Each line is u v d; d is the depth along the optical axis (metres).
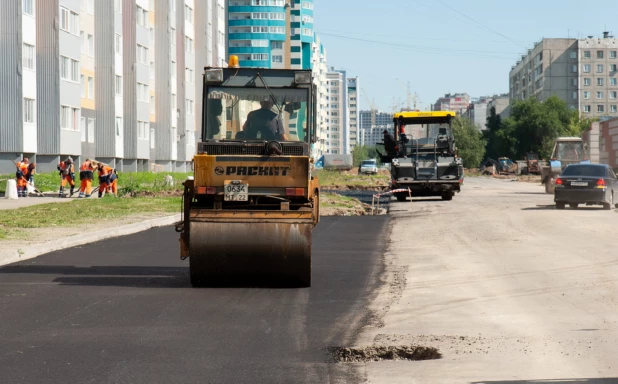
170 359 8.24
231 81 14.16
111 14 69.44
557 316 10.49
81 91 66.25
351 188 68.38
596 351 8.45
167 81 84.94
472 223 27.22
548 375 7.45
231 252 13.08
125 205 35.50
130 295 12.51
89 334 9.51
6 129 52.81
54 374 7.63
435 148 44.69
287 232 13.10
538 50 192.75
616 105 185.50
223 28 111.31
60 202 37.22
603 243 20.17
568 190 33.97
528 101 149.50
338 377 7.50
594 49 185.38
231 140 14.06
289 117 14.14
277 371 7.75
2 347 8.80
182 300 12.04
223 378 7.48
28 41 54.84
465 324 10.01
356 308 11.32
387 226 27.11
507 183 81.00
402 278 14.41
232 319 10.49
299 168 13.24
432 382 7.27
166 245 20.75
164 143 85.00
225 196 13.19
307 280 13.27
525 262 16.47
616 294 12.25
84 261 17.14
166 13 84.62
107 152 69.81
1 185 44.72
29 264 16.59
